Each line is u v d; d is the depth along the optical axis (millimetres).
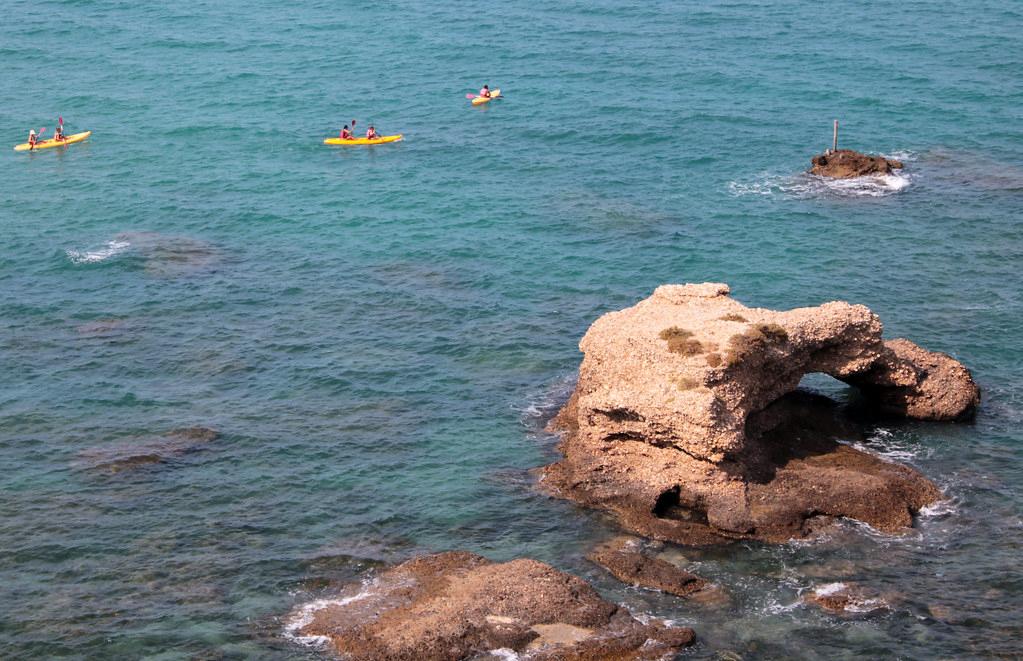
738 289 84000
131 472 61812
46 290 85438
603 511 58250
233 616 50438
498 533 56688
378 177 109125
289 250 92875
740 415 58719
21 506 58562
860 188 103188
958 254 89250
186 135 121188
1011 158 109312
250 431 66188
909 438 64688
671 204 101125
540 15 169125
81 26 161250
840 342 63656
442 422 67375
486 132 121625
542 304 82938
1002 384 70500
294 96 134000
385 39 157250
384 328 79500
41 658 47938
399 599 50688
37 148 117500
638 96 131875
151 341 77688
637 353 60875
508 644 47188
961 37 150500
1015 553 54531
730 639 48750
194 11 169875
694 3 174500
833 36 153875
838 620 50000
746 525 56031
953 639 48781
